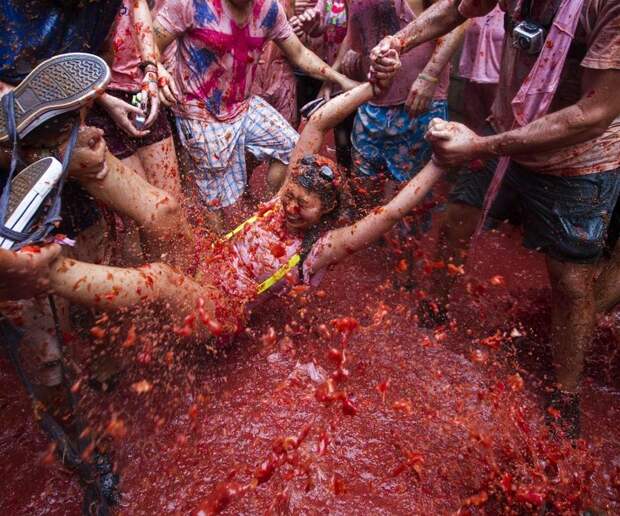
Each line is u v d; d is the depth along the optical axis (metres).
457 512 1.45
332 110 1.82
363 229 1.63
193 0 1.98
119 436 1.57
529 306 2.24
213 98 2.15
